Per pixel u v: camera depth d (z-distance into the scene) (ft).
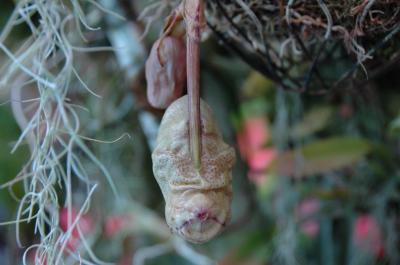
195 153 1.26
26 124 1.75
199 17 1.27
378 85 2.04
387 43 1.51
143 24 1.97
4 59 2.06
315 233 2.19
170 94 1.43
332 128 2.14
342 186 2.10
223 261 2.14
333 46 1.56
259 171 2.21
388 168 2.02
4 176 2.18
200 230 1.25
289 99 2.11
